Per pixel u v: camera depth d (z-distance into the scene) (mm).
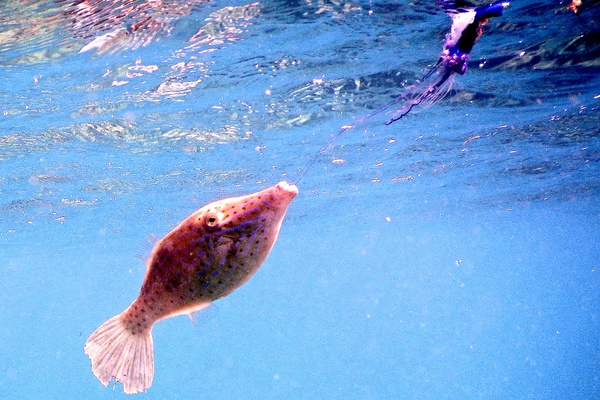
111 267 51875
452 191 27141
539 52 10180
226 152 16281
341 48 9602
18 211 22812
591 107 14148
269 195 2361
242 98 11883
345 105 12719
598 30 9227
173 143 14977
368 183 23297
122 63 9523
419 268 86250
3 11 7203
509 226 44750
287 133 14648
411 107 3908
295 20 8391
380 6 7980
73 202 21969
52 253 37781
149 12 7684
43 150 14664
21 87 10234
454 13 7535
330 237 45750
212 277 2436
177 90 11125
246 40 9008
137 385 2557
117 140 14273
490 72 11148
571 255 72562
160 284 2588
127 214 25812
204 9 7742
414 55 10008
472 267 86062
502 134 16578
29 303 83938
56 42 8383
